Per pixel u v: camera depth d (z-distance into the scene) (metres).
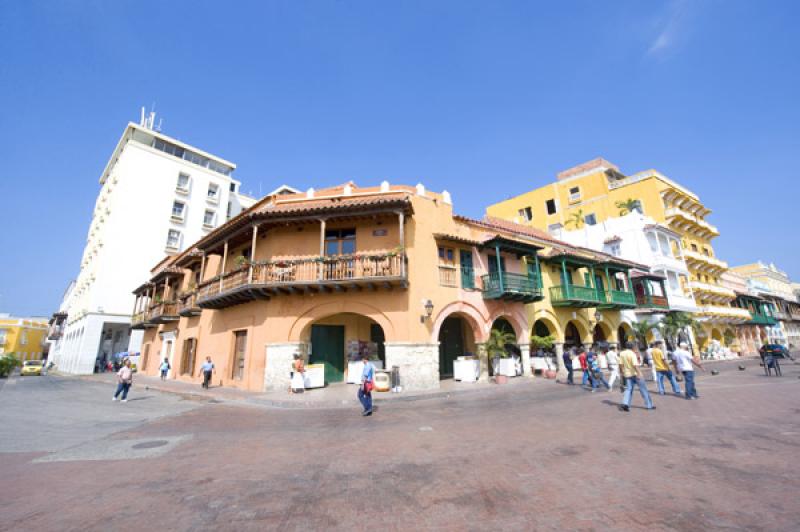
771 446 5.90
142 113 43.66
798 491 4.18
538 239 23.19
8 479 5.43
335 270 15.24
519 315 19.92
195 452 6.81
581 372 21.75
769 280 55.22
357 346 18.20
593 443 6.48
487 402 11.90
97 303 35.03
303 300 15.88
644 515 3.75
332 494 4.64
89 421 10.17
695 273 37.16
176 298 25.80
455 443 6.87
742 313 38.84
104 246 36.53
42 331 70.25
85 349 33.78
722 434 6.72
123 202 38.06
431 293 16.44
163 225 40.31
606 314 25.41
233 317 18.22
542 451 6.11
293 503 4.39
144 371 29.77
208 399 14.40
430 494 4.52
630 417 8.61
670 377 12.22
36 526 3.92
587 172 40.66
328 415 10.48
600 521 3.67
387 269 15.26
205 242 19.64
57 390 19.02
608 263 24.45
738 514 3.69
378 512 4.07
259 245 17.52
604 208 38.34
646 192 36.34
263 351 15.83
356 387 15.76
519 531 3.54
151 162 40.81
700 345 34.97
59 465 6.12
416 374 15.01
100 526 3.90
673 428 7.34
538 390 14.43
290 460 6.16
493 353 17.38
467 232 19.02
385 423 9.05
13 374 42.12
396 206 15.19
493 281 18.52
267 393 14.55
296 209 15.37
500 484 4.75
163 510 4.28
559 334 21.88
